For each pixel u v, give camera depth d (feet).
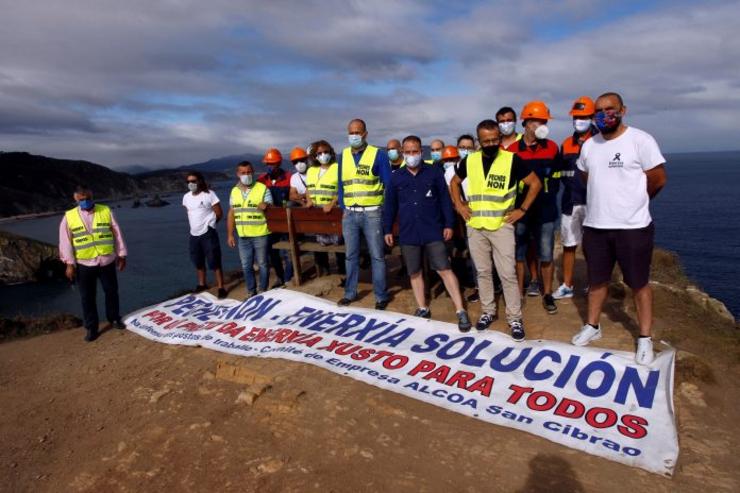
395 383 14.87
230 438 12.89
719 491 9.75
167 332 22.38
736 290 113.19
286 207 24.95
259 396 14.89
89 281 22.58
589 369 14.21
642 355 13.99
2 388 18.31
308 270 30.83
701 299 22.15
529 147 18.71
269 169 28.66
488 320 17.63
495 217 16.25
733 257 150.30
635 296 14.26
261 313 22.34
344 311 20.86
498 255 16.52
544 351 15.37
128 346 21.52
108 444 13.57
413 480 10.60
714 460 10.69
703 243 176.55
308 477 10.96
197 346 20.20
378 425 12.87
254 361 17.65
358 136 20.04
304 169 28.68
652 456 10.76
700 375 13.80
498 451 11.44
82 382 18.22
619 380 13.55
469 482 10.43
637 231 13.71
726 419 12.18
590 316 15.74
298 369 16.46
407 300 22.70
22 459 13.34
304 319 20.85
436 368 15.47
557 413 12.66
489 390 13.99
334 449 11.96
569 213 20.17
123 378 18.08
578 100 18.95
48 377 19.06
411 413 13.33
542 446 11.54
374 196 20.56
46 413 15.96
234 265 88.07
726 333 17.69
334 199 25.36
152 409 15.26
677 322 18.35
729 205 302.86
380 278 21.08
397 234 21.83
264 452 12.10
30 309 68.13
